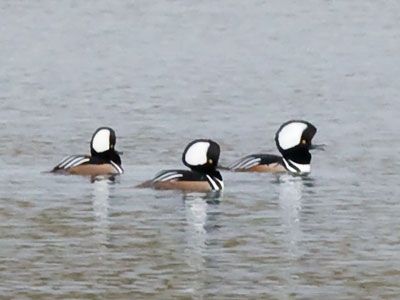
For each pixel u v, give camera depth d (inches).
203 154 979.9
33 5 2800.2
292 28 2429.9
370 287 692.1
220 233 831.1
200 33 2370.8
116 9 2736.2
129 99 1569.9
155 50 2142.0
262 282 701.9
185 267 735.1
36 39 2283.5
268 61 1990.7
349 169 1095.6
